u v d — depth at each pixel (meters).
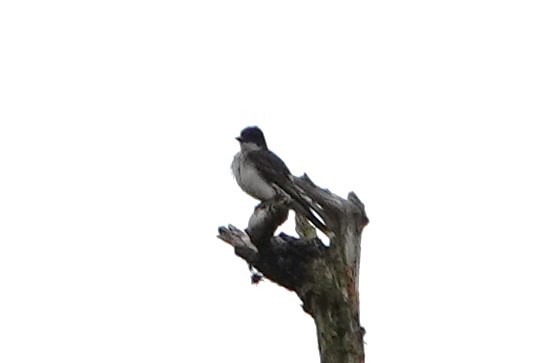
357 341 13.33
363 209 13.64
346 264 13.43
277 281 13.62
